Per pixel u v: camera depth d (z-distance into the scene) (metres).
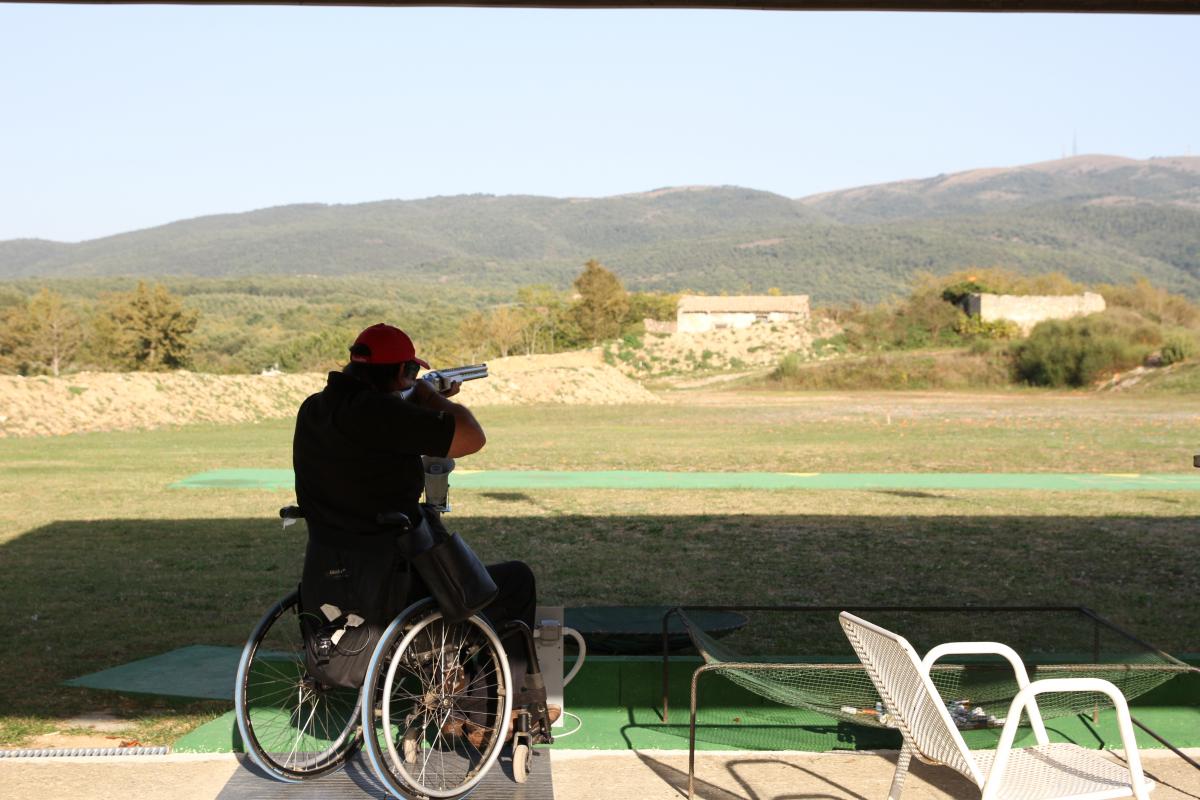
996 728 4.56
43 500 14.73
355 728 4.39
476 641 4.17
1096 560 9.96
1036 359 60.22
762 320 102.44
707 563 9.83
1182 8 4.67
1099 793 3.29
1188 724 5.09
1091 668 4.36
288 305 184.75
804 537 11.27
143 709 5.42
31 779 4.22
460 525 12.11
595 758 4.56
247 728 4.09
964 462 20.42
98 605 8.14
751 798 4.13
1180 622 7.61
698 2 4.52
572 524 12.18
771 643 6.95
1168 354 57.47
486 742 4.20
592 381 46.97
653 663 5.35
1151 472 18.67
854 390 60.06
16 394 29.36
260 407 34.56
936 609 5.46
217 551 10.62
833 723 5.08
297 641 6.96
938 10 4.65
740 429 29.98
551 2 4.52
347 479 3.75
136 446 24.53
